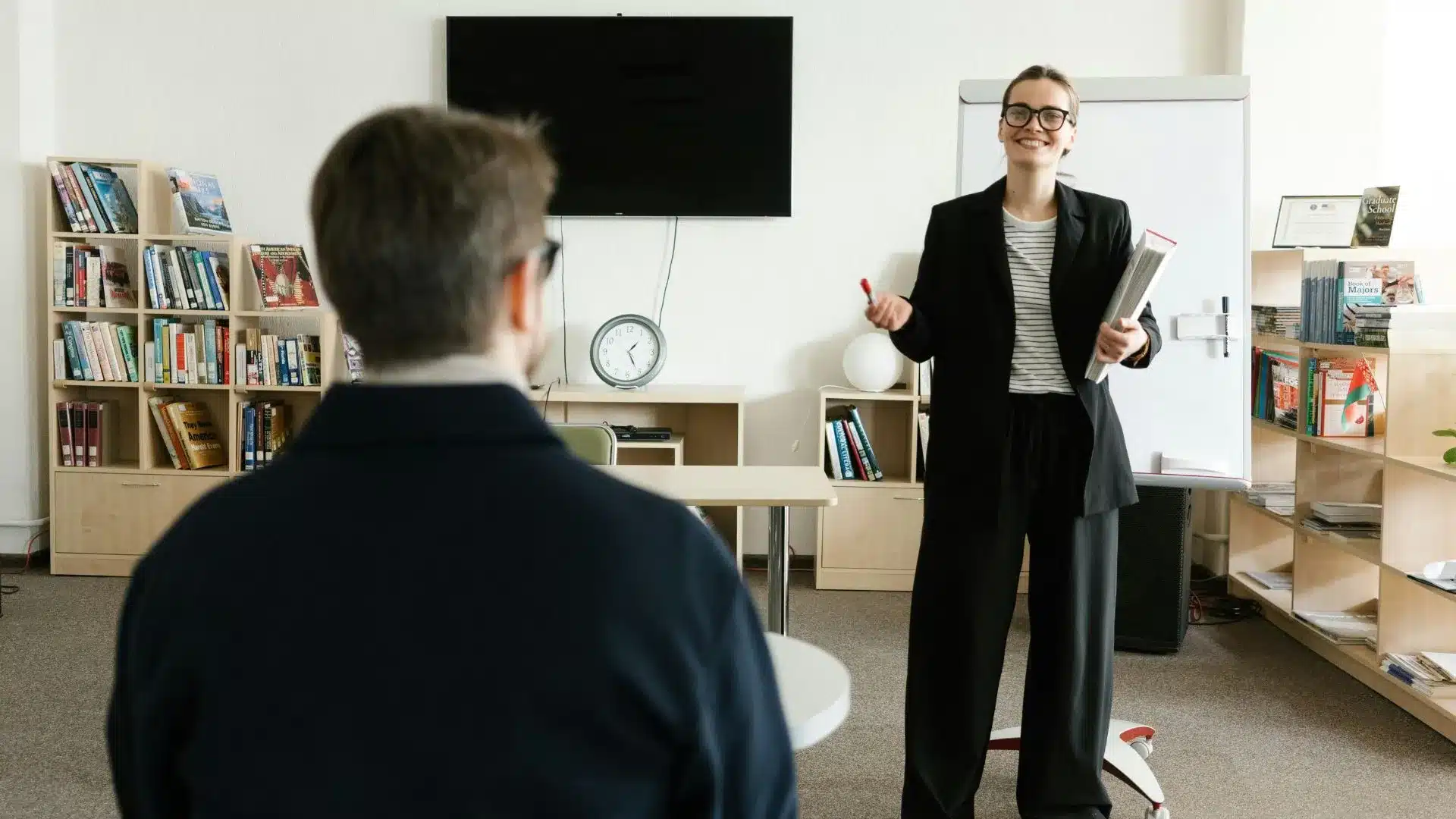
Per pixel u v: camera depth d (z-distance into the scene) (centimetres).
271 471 66
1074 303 246
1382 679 365
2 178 497
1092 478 247
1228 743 325
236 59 511
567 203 506
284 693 61
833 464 491
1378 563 354
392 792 60
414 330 67
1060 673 254
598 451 309
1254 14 468
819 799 286
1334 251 417
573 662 61
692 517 68
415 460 63
